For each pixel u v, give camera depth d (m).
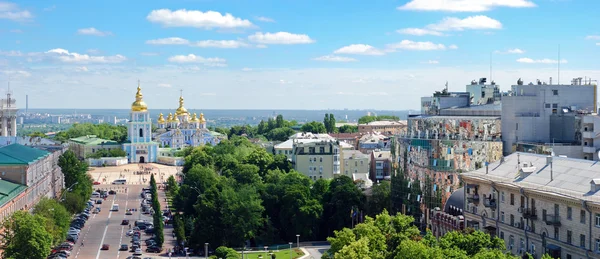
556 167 195.12
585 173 182.50
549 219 179.12
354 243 190.38
